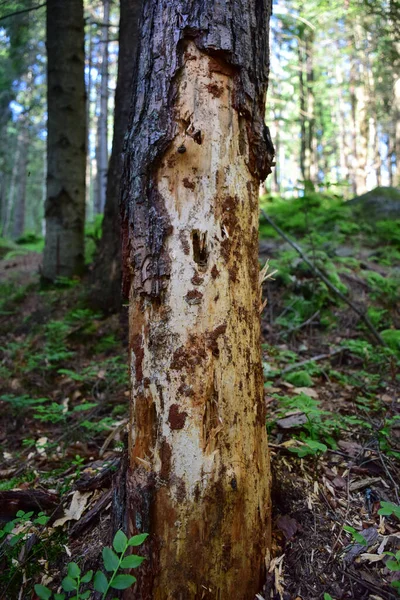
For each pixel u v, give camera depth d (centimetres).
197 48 151
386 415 262
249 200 159
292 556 164
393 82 715
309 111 1284
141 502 141
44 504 209
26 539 188
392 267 541
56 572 175
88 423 287
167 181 149
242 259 154
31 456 283
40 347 445
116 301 476
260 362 159
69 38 580
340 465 217
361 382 331
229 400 145
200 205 148
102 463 240
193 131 148
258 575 148
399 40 511
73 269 596
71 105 588
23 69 863
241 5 159
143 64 160
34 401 322
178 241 147
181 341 144
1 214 2517
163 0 158
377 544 169
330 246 568
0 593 170
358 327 427
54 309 523
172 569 138
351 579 155
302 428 236
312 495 192
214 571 139
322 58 1230
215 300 146
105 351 427
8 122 1375
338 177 2320
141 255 150
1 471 265
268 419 252
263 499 153
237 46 154
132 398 152
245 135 159
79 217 604
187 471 140
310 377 339
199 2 153
